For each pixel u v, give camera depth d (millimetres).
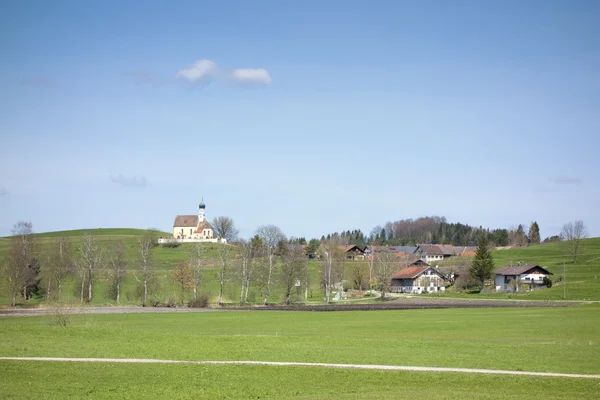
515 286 186750
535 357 46938
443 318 93938
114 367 42781
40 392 35938
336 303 157750
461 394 35156
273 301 162625
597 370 41875
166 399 34875
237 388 37344
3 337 54688
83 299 146875
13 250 146375
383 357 46594
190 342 53438
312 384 38375
